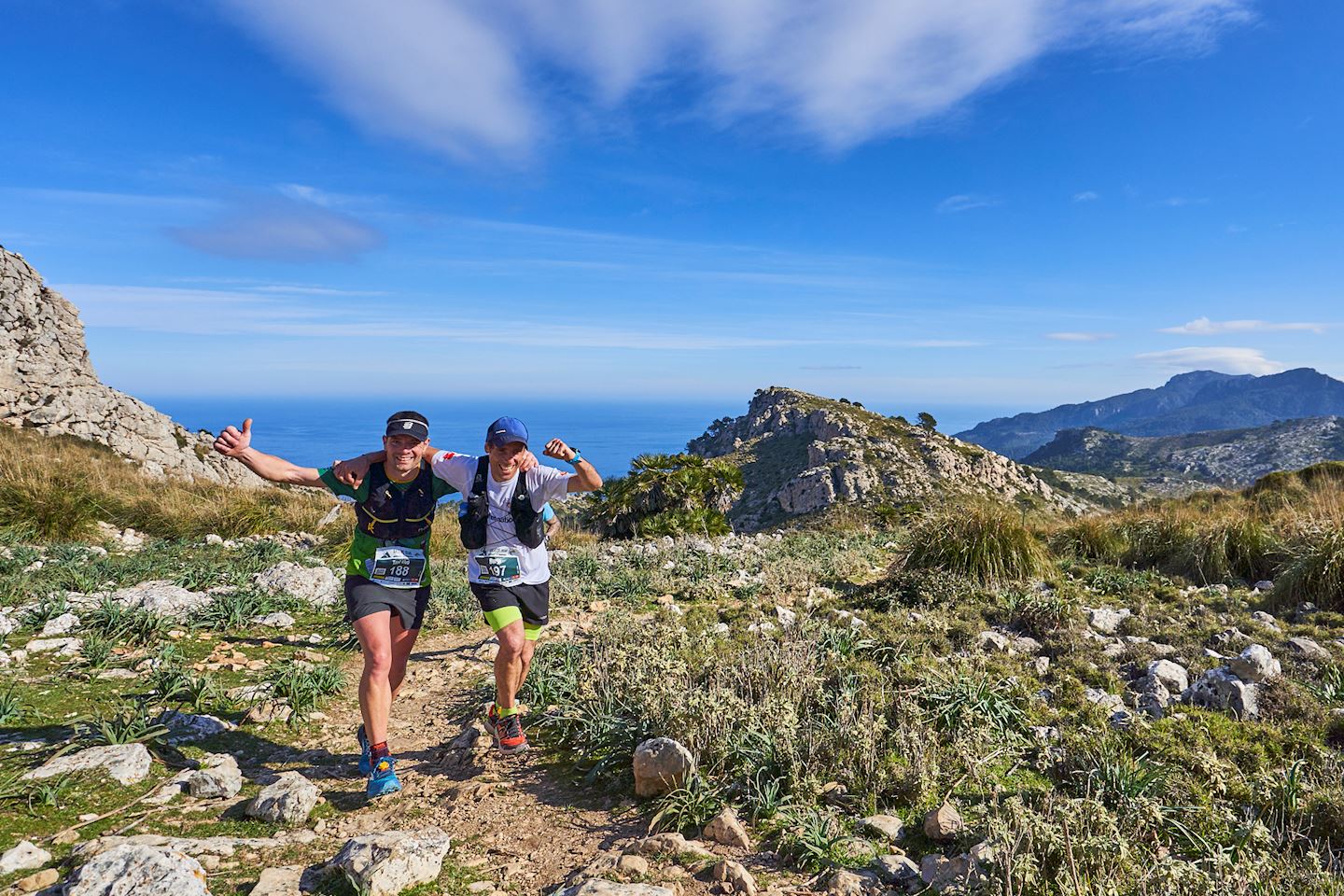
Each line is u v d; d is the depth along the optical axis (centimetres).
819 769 359
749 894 264
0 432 2102
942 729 414
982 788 351
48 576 768
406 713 507
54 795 330
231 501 1373
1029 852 266
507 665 403
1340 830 308
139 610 648
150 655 566
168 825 320
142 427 2708
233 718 467
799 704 443
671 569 1001
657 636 582
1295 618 675
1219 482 1644
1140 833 308
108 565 859
